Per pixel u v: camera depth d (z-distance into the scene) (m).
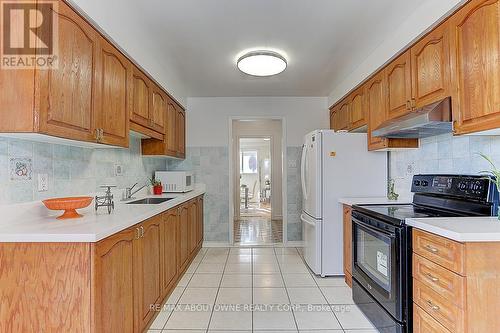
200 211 4.31
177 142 4.00
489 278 1.38
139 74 2.56
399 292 1.84
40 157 1.84
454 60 1.80
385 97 2.73
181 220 3.17
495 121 1.53
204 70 3.43
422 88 2.15
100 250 1.45
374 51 2.86
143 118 2.68
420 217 1.89
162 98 3.27
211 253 4.16
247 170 10.81
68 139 1.65
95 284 1.41
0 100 1.35
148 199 3.27
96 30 1.82
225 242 4.58
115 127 2.10
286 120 4.59
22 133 1.38
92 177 2.44
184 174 3.84
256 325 2.21
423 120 1.88
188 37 2.58
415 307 1.77
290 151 4.58
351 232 2.72
